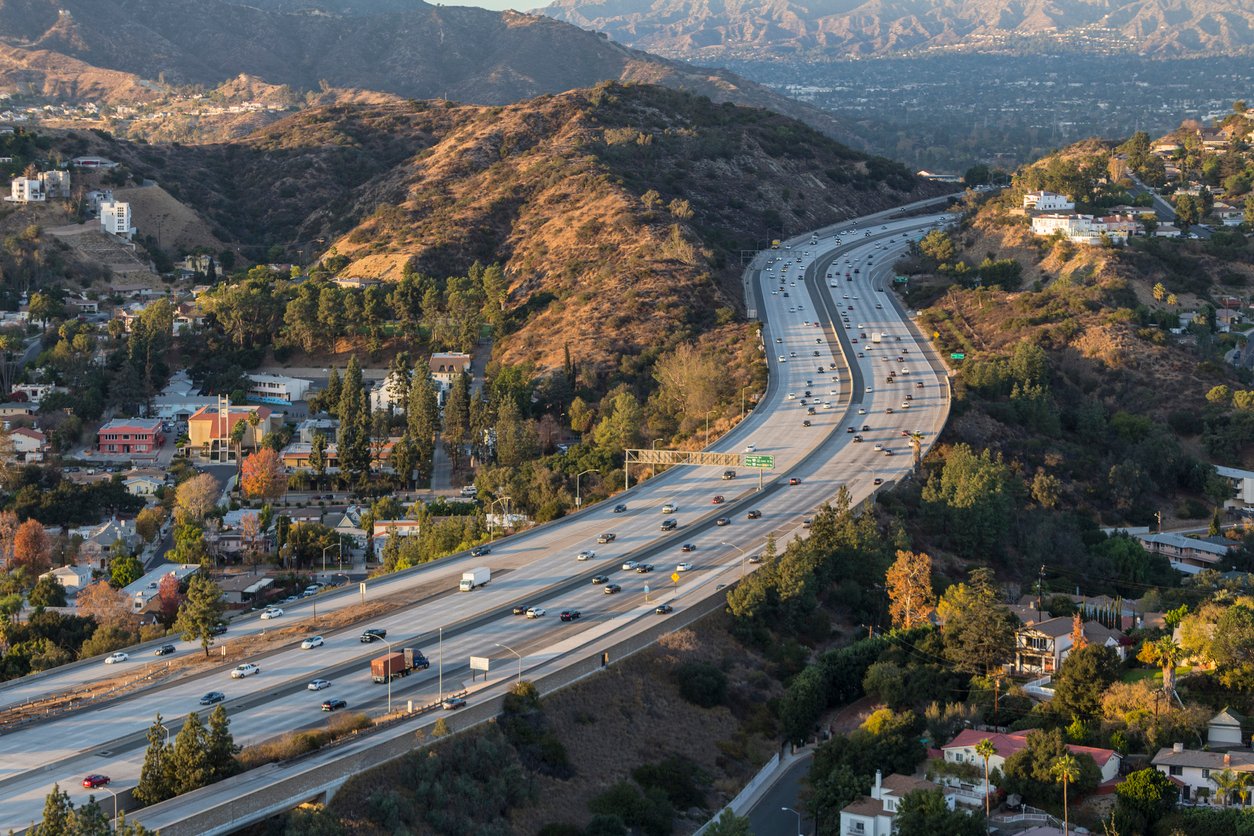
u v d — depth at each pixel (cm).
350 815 15238
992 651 19812
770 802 17875
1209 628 18788
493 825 16038
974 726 18250
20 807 15125
